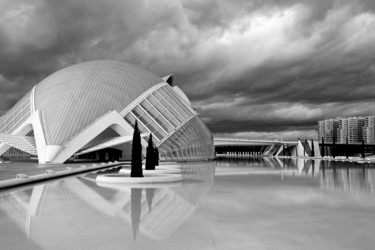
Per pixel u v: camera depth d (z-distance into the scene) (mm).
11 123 51969
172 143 55500
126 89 55094
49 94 51875
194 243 7000
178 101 60625
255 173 29969
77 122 48188
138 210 10883
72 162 47812
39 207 11438
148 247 6742
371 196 14211
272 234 7727
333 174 28469
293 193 15328
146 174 24938
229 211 10680
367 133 174750
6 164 41844
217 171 33125
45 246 6789
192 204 12094
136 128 21922
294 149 127938
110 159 56062
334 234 7707
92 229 8258
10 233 7836
